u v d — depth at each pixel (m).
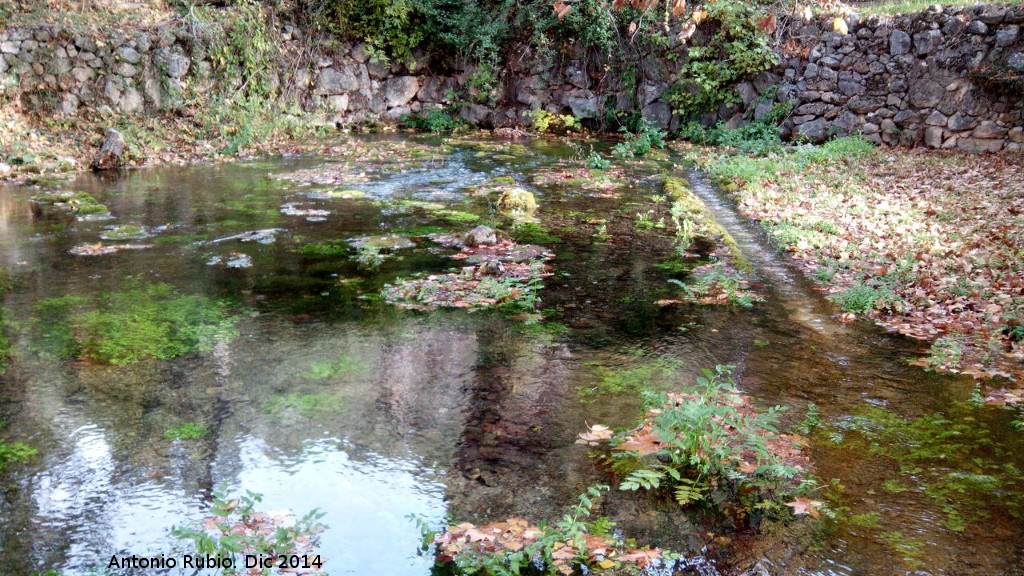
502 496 3.27
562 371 4.64
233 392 4.26
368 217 8.82
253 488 3.30
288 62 15.37
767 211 9.21
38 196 9.52
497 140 15.45
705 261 7.27
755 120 14.76
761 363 4.84
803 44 14.28
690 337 5.29
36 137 11.86
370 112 16.56
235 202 9.54
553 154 13.79
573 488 3.34
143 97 13.28
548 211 9.35
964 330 5.46
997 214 8.59
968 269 6.64
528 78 16.70
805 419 4.05
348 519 3.09
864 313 5.89
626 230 8.44
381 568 2.80
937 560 2.86
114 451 3.60
